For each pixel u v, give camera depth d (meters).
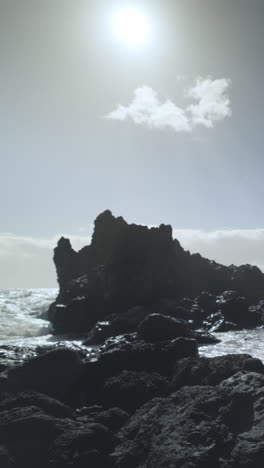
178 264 46.62
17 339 37.03
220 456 10.76
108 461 11.65
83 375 16.45
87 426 12.29
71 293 44.41
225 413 11.91
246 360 15.40
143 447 11.88
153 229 45.50
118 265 43.56
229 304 40.03
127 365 17.27
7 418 12.58
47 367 15.78
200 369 15.73
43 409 13.48
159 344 18.53
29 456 11.74
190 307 40.94
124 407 15.21
